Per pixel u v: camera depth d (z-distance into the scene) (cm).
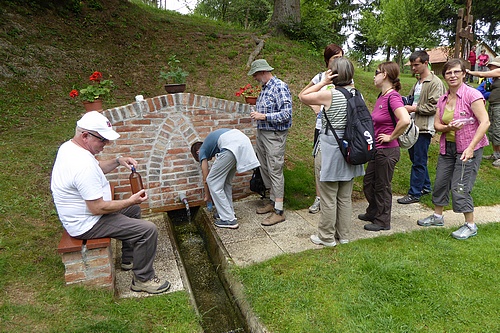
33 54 734
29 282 259
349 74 288
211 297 285
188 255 353
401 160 554
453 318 220
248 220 388
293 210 418
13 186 385
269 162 377
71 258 246
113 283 263
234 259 304
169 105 396
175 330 220
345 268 279
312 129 630
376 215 359
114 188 390
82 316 227
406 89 991
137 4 1257
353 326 216
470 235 333
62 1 909
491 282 255
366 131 279
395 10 2075
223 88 755
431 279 260
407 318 221
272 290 255
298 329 216
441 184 349
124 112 379
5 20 773
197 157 405
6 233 319
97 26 905
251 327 232
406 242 324
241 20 1897
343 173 295
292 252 312
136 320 226
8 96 614
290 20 1008
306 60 890
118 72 784
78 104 651
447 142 336
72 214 234
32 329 213
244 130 440
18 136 499
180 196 416
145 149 396
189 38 957
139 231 244
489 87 558
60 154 231
